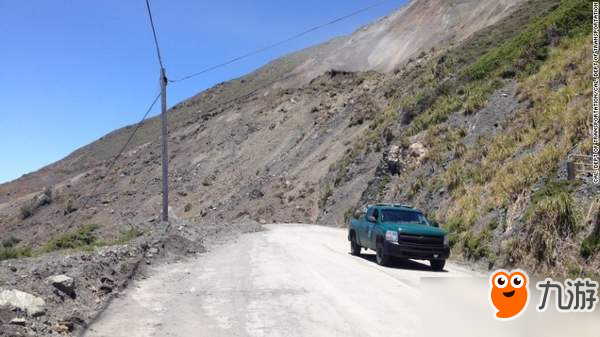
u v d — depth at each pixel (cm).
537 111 2391
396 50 10712
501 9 8488
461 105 3547
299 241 2417
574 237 1348
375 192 3834
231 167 8212
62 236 2253
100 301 971
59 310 854
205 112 11969
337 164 5622
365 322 851
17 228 9081
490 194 2002
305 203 5494
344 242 2447
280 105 9500
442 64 5484
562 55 2870
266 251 1922
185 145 9869
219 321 852
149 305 966
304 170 6397
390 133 4812
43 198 9556
